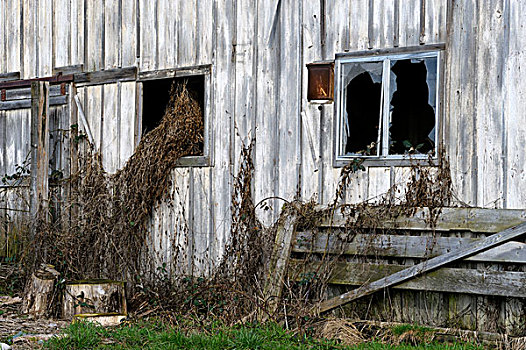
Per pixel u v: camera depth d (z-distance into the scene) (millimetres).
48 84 8875
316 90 7512
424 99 7102
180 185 8656
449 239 6723
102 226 9008
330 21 7617
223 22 8398
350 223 7207
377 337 6449
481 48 6766
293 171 7754
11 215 9938
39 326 7066
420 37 7094
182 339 5941
